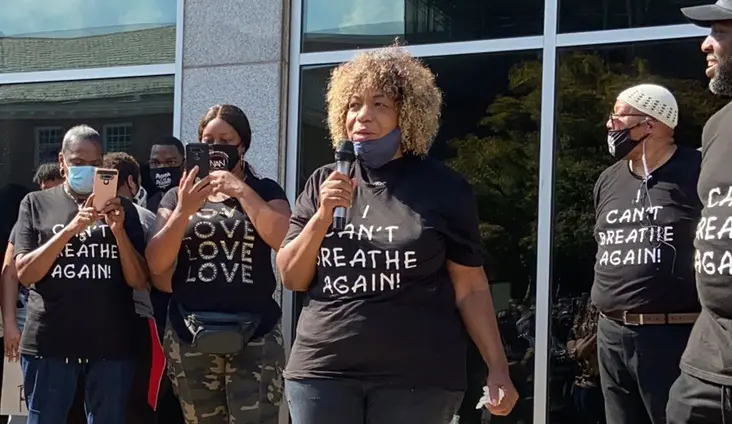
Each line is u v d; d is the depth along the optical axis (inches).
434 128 117.1
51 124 235.0
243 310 155.0
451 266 115.4
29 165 235.8
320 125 211.5
